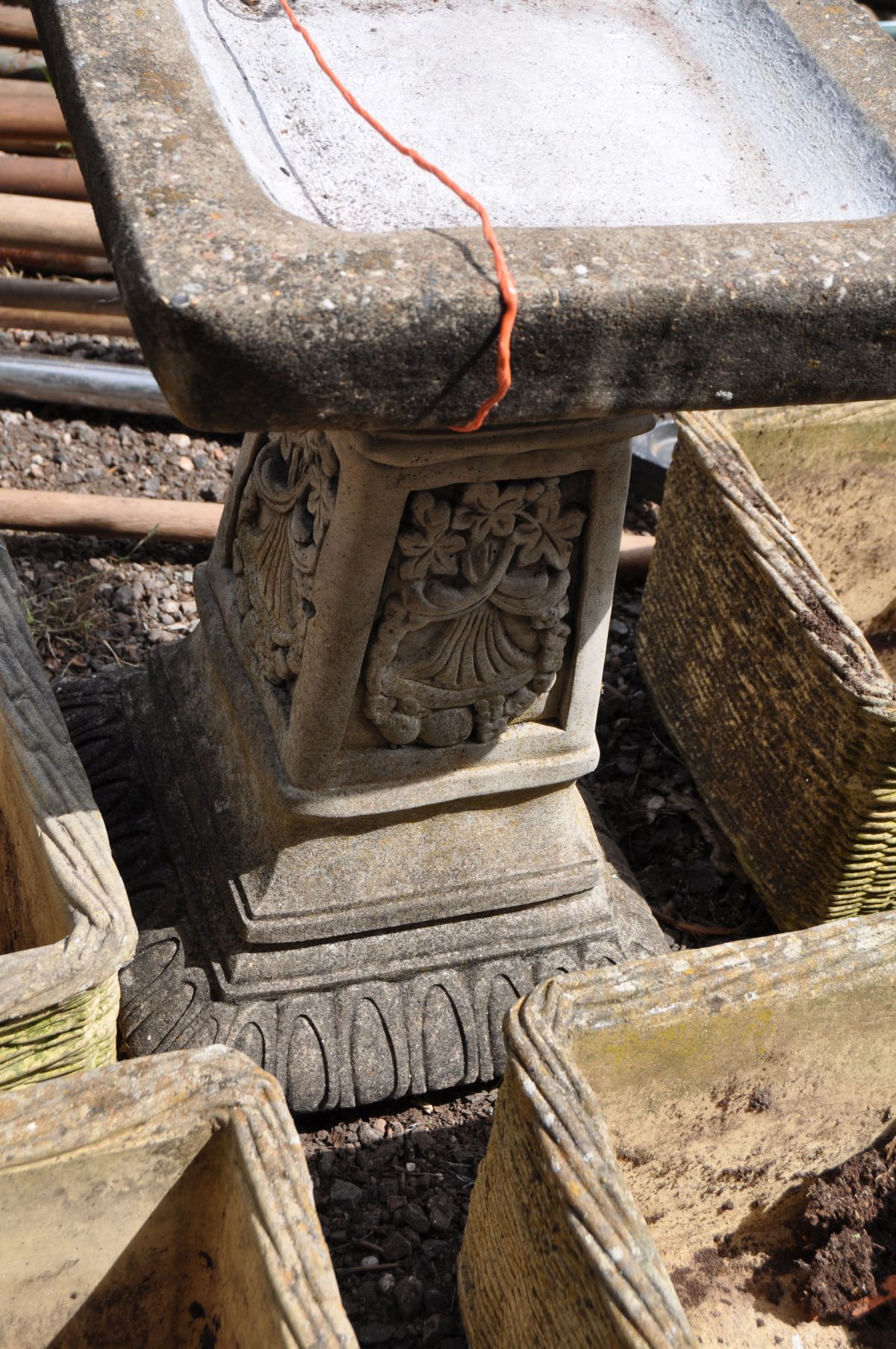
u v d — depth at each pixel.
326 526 2.05
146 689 2.72
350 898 2.33
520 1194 1.76
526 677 2.28
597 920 2.49
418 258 1.52
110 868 1.90
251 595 2.39
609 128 2.14
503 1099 1.80
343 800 2.25
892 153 2.03
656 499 3.59
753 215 2.03
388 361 1.49
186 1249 1.75
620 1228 1.61
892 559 3.38
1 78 3.96
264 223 1.53
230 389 1.47
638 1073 1.92
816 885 2.61
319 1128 2.29
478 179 1.98
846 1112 2.15
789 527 2.68
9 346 3.64
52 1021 1.81
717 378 1.65
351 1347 1.46
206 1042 2.24
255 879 2.31
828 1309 2.13
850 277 1.63
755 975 1.93
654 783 3.01
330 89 2.08
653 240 1.63
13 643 2.14
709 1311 2.13
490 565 2.12
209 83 1.84
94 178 1.61
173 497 3.41
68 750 2.02
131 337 3.72
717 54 2.34
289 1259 1.52
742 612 2.71
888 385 1.73
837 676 2.41
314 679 2.14
